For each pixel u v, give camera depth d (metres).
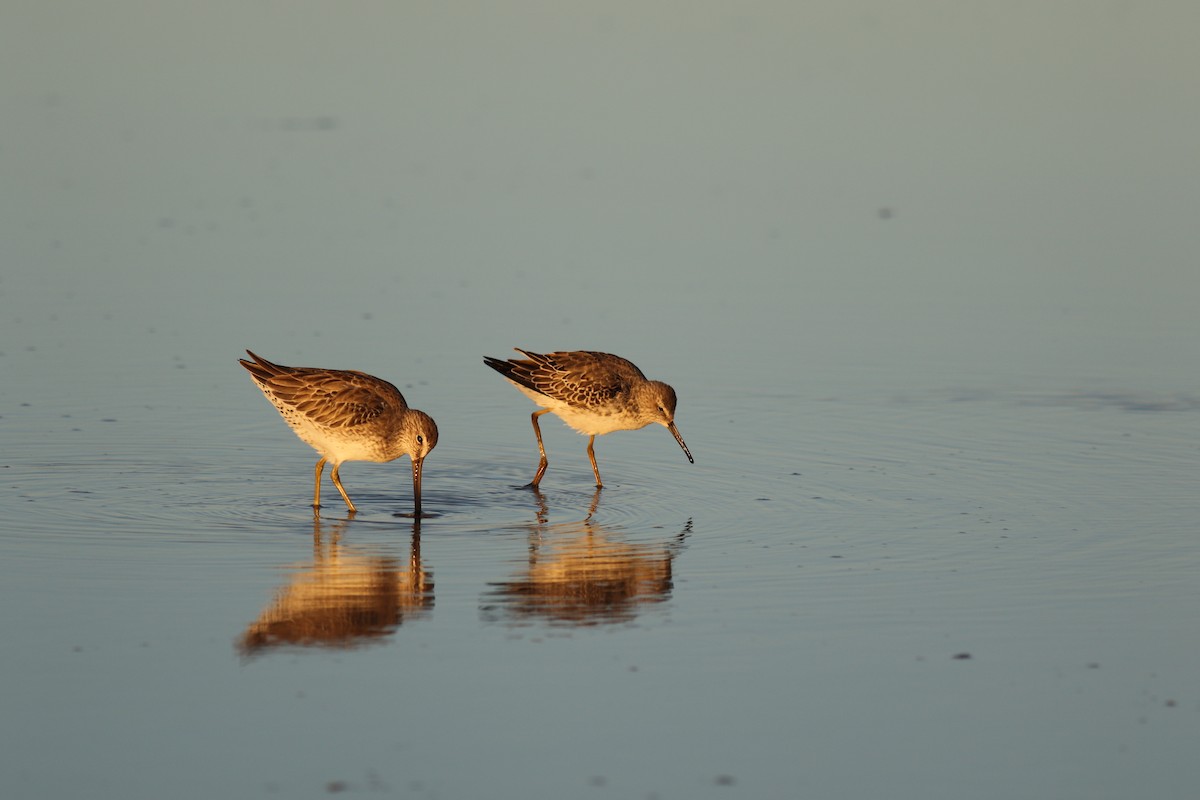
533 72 38.22
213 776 9.59
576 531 14.70
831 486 16.16
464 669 11.26
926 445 17.62
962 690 10.97
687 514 15.27
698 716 10.51
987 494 15.80
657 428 18.69
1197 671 11.30
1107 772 9.80
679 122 34.56
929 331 22.38
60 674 11.02
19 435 17.36
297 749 9.95
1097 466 16.77
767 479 16.47
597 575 13.33
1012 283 24.73
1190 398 19.41
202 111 34.84
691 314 23.08
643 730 10.28
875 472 16.64
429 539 14.42
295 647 11.63
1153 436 17.89
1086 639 11.88
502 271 25.06
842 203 29.34
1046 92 36.75
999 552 13.93
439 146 32.66
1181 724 10.46
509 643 11.78
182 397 19.02
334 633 11.93
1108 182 30.34
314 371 15.62
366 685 10.94
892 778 9.70
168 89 36.38
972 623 12.20
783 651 11.62
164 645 11.61
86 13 42.28
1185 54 39.69
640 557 13.84
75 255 25.33
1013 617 12.32
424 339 21.58
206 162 31.22
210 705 10.57
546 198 29.38
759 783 9.60
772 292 24.28
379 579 13.19
